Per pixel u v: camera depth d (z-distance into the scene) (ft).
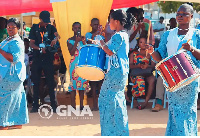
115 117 15.02
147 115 22.67
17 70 18.49
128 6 30.14
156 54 15.21
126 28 15.44
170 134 14.89
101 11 23.86
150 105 26.02
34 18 50.67
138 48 24.49
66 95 29.86
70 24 23.86
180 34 14.70
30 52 27.81
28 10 27.63
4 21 25.03
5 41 18.34
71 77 23.48
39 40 23.03
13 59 18.19
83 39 22.27
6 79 18.43
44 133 18.38
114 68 14.96
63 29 23.94
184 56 13.93
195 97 14.35
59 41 24.20
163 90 24.09
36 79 23.49
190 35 14.56
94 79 16.89
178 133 14.34
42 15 23.11
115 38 14.75
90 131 18.79
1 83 18.52
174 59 13.91
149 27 22.75
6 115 18.86
